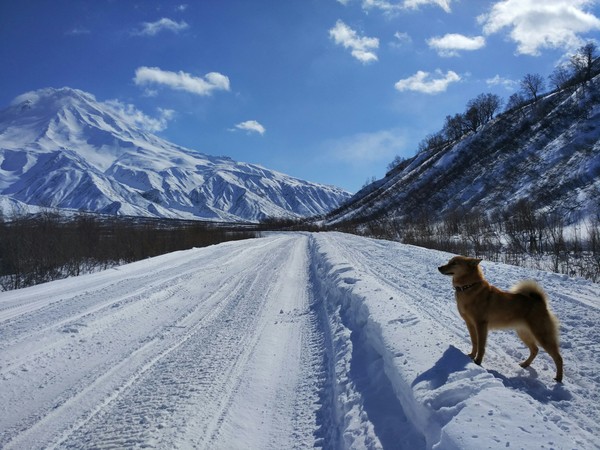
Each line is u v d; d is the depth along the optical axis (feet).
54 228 76.23
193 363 21.16
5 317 29.58
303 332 26.89
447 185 244.63
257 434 14.79
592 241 57.21
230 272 52.65
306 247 94.58
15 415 16.01
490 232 84.58
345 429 13.65
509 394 11.40
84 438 14.21
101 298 34.88
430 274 39.42
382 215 260.62
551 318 15.71
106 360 21.74
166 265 57.31
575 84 247.70
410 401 12.96
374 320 20.03
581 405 13.42
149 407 16.35
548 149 180.45
